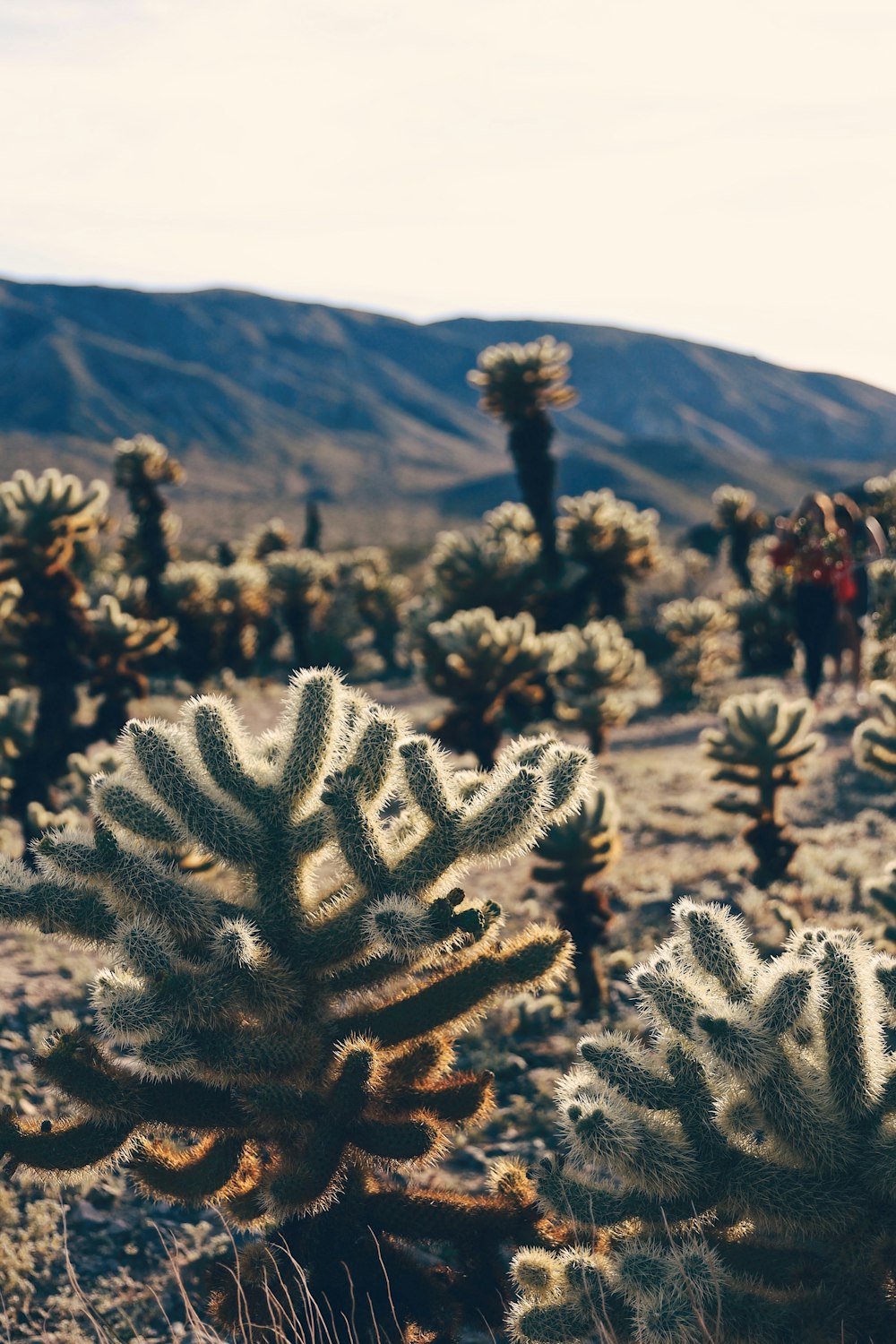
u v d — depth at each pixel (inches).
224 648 1192.2
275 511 5871.1
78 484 525.7
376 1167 177.9
